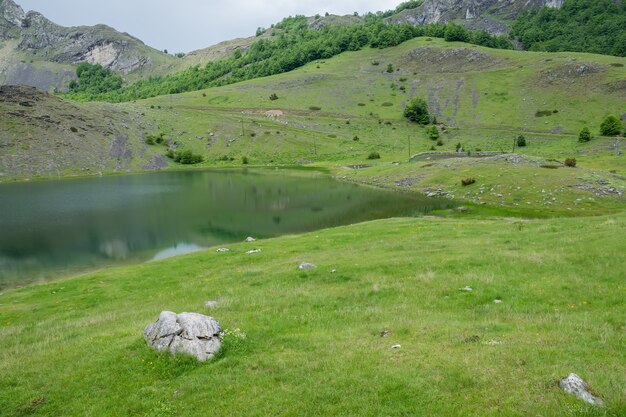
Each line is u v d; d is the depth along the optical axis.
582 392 12.34
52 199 106.25
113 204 98.38
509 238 38.84
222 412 13.78
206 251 52.16
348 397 13.68
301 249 46.00
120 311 29.30
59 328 26.06
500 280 26.19
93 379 16.70
